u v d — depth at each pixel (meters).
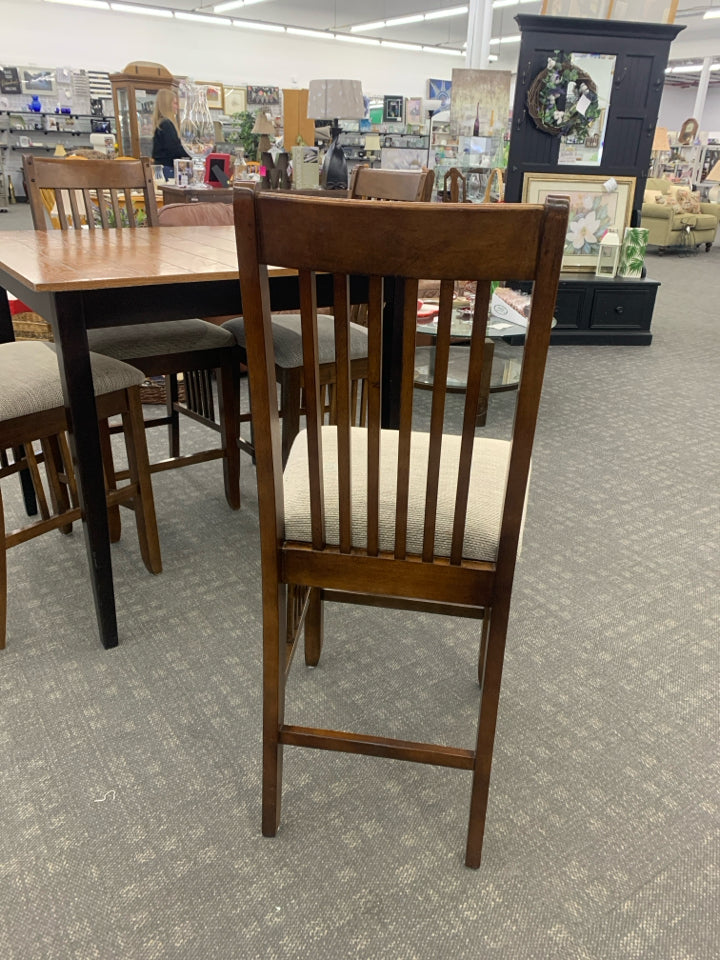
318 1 13.02
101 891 1.13
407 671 1.64
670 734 1.47
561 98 4.32
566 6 4.30
